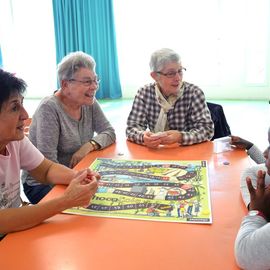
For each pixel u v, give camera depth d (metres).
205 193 1.13
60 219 1.00
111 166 1.42
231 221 0.95
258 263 0.73
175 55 1.89
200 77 6.20
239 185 1.19
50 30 6.53
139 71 6.40
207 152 1.58
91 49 6.33
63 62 1.72
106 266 0.78
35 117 1.74
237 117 4.88
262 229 0.76
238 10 5.67
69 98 1.76
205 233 0.90
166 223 0.95
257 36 5.73
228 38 5.86
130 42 6.27
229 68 6.02
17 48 6.79
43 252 0.84
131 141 1.82
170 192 1.14
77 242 0.88
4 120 1.06
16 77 1.08
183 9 5.86
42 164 1.35
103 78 6.49
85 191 1.05
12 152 1.24
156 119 2.02
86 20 6.22
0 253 0.84
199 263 0.77
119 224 0.96
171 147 1.68
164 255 0.81
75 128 1.83
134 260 0.79
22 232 0.93
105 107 5.78
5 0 6.50
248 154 1.58
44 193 1.67
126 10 6.09
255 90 6.03
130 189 1.17
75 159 1.62
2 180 1.18
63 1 6.11
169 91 1.96
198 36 5.96
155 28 6.08
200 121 1.88
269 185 0.97
